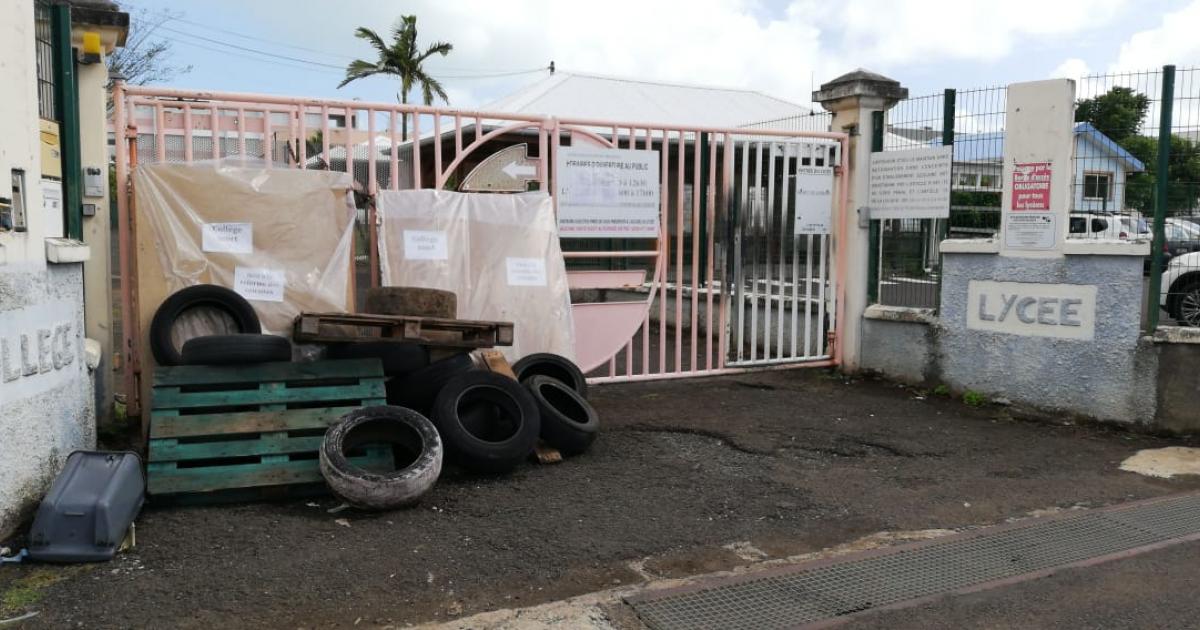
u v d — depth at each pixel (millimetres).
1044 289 7805
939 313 8711
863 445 6914
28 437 4535
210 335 5738
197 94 6637
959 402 8445
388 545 4523
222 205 6504
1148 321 7227
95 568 4137
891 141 9539
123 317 6590
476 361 6691
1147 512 5391
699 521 5102
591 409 6648
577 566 4387
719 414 7754
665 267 8859
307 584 4023
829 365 9883
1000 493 5758
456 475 5750
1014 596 4129
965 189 8531
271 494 5094
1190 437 7066
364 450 5320
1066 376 7688
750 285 9555
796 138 9914
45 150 5230
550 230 7812
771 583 4242
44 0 5734
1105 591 4195
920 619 3875
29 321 4543
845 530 5035
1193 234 7246
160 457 4973
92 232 6531
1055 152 7641
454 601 3930
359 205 7270
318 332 5801
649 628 3729
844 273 9672
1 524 4242
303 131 7000
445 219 7375
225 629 3580
